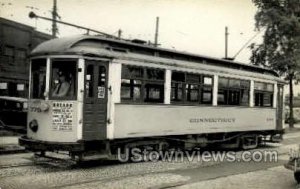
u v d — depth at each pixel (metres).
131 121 12.63
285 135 27.53
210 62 16.14
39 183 9.50
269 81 19.12
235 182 10.65
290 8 29.45
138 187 9.52
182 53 14.62
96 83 11.69
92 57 11.55
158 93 13.53
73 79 11.38
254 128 18.20
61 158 12.24
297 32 29.55
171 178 10.77
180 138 14.82
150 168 12.21
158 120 13.52
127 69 12.45
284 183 10.74
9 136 18.45
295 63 30.00
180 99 14.34
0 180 9.64
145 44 13.60
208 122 15.59
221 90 16.16
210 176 11.30
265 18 29.20
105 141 11.93
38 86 11.90
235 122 17.00
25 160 12.55
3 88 25.36
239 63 17.52
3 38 24.88
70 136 11.27
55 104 11.41
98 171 11.30
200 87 15.15
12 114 19.11
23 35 26.80
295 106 51.84
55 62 11.55
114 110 12.12
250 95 17.83
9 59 25.75
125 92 12.44
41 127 11.61
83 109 11.38
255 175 11.77
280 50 30.14
